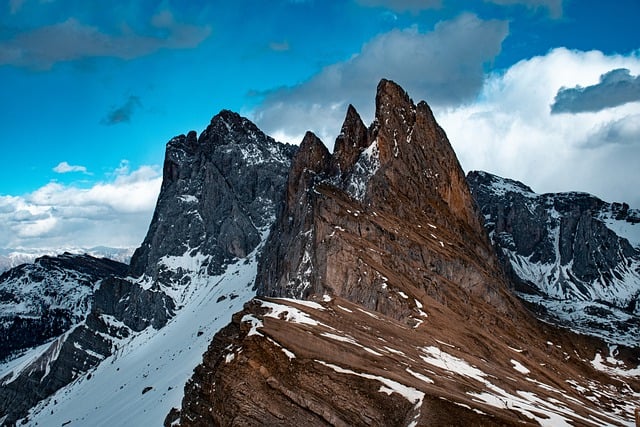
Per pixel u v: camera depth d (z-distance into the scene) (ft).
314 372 349.20
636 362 645.10
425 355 413.39
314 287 511.40
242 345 363.76
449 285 564.71
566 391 480.23
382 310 477.77
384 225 581.53
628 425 421.59
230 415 343.26
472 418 322.14
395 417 330.75
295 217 632.79
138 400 606.96
